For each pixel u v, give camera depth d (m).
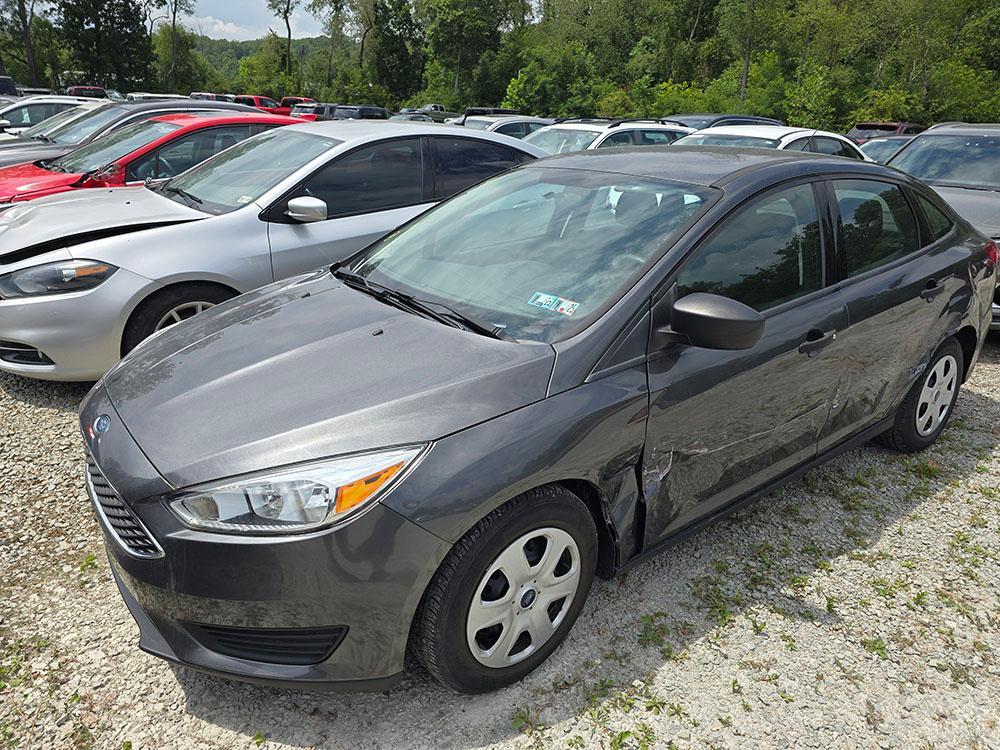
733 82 40.22
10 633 2.46
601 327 2.32
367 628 1.97
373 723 2.17
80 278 3.95
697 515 2.70
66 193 5.28
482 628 2.13
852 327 3.00
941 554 3.06
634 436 2.32
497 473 2.00
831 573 2.91
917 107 35.66
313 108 31.14
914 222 3.53
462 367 2.21
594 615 2.62
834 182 3.12
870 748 2.15
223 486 1.94
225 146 6.80
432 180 5.14
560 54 43.28
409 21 63.53
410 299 2.71
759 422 2.75
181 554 1.94
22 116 14.20
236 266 4.28
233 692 2.26
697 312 2.25
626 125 10.44
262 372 2.32
